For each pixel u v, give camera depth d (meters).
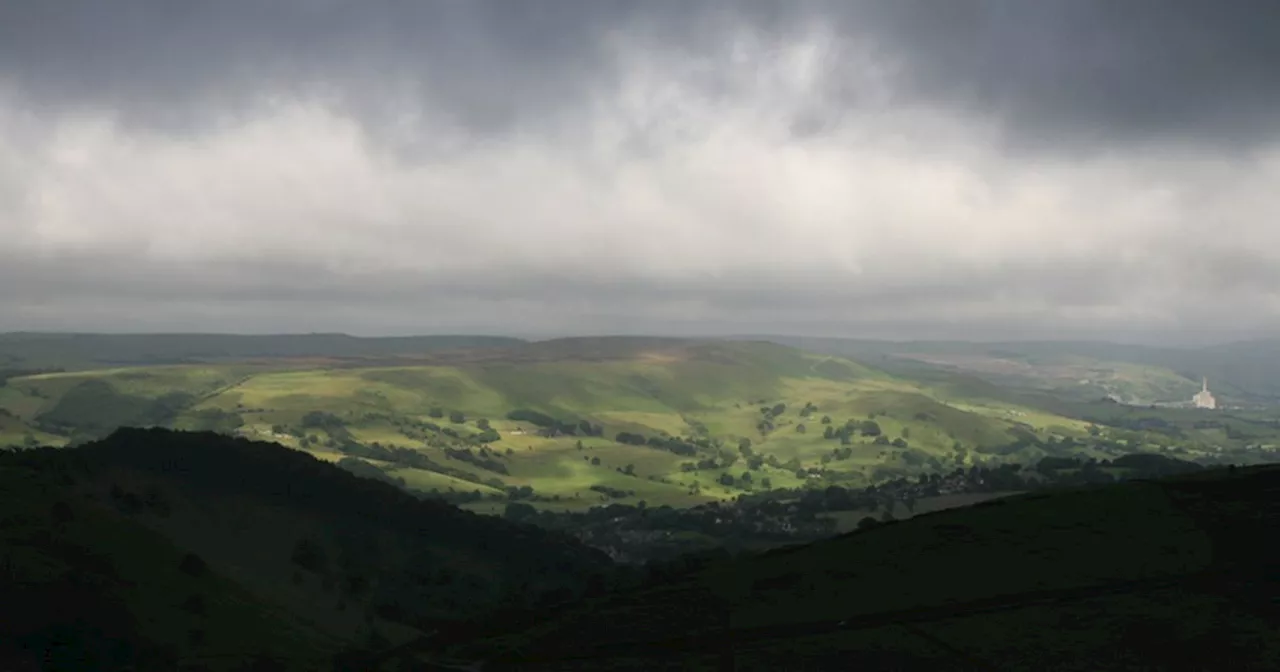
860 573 141.88
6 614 121.69
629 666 116.56
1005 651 115.38
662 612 134.88
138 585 138.75
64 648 119.00
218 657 127.50
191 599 139.88
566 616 137.88
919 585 135.62
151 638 126.56
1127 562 137.88
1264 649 112.75
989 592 131.75
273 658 131.25
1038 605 126.50
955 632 120.75
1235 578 131.12
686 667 115.25
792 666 114.31
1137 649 114.31
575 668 117.06
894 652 116.44
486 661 122.62
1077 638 117.50
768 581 143.00
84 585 131.38
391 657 129.88
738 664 115.50
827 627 125.00
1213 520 150.00
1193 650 113.31
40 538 140.88
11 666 114.69
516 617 142.88
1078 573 135.50
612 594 148.25
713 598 138.62
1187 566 135.50
